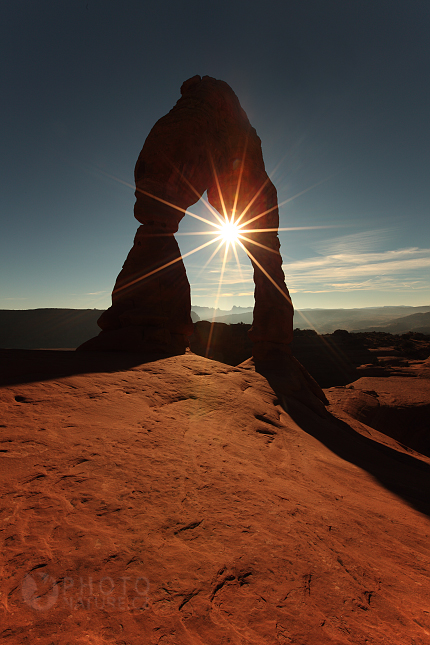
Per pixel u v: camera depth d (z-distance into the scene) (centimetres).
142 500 231
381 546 249
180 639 130
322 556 209
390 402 2019
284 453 471
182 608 145
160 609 143
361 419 1493
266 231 1616
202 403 568
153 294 1162
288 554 201
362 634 146
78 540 178
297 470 410
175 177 1257
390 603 175
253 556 192
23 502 202
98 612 137
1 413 333
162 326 1100
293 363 1423
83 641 124
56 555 164
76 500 214
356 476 478
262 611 151
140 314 1095
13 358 585
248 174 1642
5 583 144
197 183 1402
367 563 215
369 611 164
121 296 1176
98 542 179
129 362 748
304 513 270
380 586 190
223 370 927
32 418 336
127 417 404
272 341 1448
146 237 1212
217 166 1483
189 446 364
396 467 685
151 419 422
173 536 198
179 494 252
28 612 132
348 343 5591
